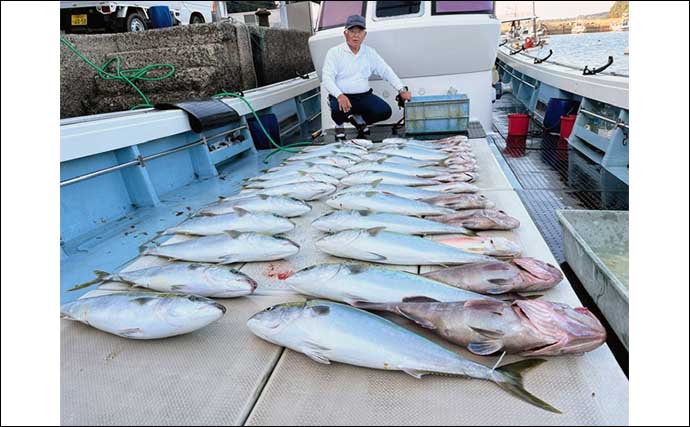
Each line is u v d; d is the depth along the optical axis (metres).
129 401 1.49
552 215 3.22
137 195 3.71
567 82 5.72
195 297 1.80
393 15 5.86
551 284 1.98
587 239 2.59
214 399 1.49
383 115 5.84
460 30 5.59
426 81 6.14
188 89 5.93
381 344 1.58
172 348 1.77
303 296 2.13
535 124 6.86
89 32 9.17
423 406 1.43
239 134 5.45
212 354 1.73
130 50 6.44
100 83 6.18
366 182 3.69
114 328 1.80
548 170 4.33
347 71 5.51
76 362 1.69
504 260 2.37
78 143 3.00
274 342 1.73
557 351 1.54
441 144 4.77
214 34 6.25
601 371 1.55
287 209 3.13
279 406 1.46
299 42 10.10
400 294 1.91
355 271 2.00
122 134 3.45
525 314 1.58
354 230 2.42
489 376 1.52
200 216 3.11
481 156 4.48
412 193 3.25
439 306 1.73
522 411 1.40
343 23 6.05
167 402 1.48
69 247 2.94
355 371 1.61
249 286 2.05
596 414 1.38
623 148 4.29
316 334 1.63
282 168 4.24
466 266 2.07
